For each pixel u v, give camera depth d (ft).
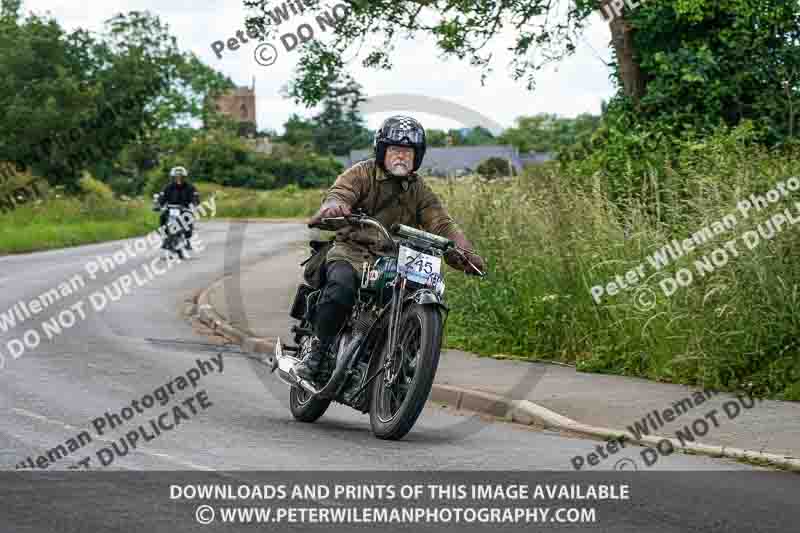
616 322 79.00
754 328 71.15
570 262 86.99
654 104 113.29
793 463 49.21
